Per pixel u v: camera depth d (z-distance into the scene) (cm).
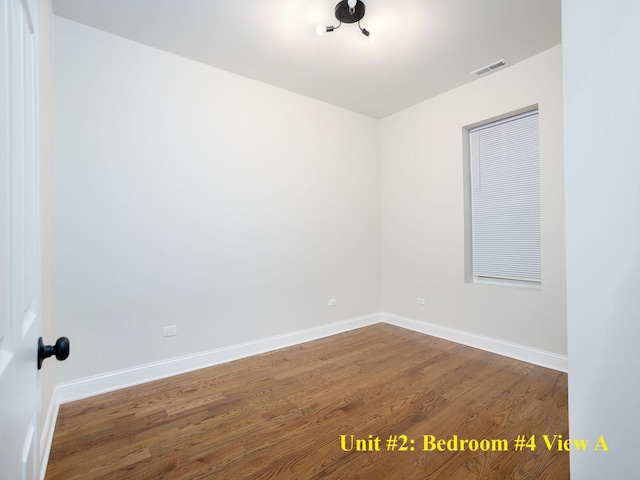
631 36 67
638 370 66
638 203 66
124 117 241
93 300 227
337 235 376
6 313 51
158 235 255
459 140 333
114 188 236
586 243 77
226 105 292
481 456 159
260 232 312
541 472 149
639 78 66
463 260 331
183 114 268
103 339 230
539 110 273
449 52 268
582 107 78
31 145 74
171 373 258
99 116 231
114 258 236
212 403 212
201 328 275
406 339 348
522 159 298
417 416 195
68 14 216
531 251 292
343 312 380
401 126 394
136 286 245
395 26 233
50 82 193
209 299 280
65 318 216
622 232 69
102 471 150
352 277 390
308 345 331
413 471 150
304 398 218
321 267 360
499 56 275
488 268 325
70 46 221
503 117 306
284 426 185
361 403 211
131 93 245
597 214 75
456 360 285
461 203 333
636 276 67
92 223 227
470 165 339
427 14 220
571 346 81
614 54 71
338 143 377
